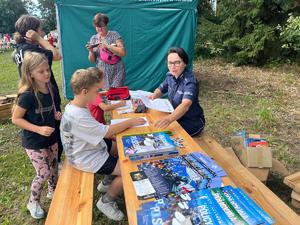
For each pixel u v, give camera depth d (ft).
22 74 8.39
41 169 9.21
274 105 20.63
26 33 10.07
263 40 33.30
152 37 20.17
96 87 7.97
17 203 10.59
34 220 9.68
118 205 10.02
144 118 9.65
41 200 10.55
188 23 20.12
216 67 34.35
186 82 10.12
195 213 5.07
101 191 10.59
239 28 36.14
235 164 9.26
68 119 8.02
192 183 5.97
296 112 19.27
